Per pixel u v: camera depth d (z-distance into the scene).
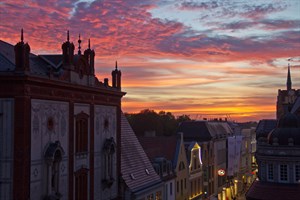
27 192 25.39
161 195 49.84
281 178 54.31
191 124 84.25
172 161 59.03
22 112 25.23
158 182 48.34
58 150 28.36
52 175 28.34
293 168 53.56
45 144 27.62
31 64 30.34
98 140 35.84
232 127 117.38
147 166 48.62
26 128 25.42
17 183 25.12
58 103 29.28
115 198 39.19
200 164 72.81
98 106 35.78
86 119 33.56
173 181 56.53
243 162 116.75
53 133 28.61
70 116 30.84
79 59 32.25
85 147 33.47
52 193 28.03
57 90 29.11
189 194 65.25
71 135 30.89
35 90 26.48
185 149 67.25
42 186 27.22
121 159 43.41
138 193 41.47
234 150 95.88
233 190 101.50
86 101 33.47
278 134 55.06
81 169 32.50
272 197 53.25
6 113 25.41
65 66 30.75
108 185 37.03
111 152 37.47
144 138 62.66
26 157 25.34
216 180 85.38
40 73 28.67
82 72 32.97
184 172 62.47
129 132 49.12
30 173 25.86
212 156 82.19
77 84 31.25
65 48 30.81
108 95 37.69
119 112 40.28
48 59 33.53
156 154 59.25
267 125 83.94
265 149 55.53
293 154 53.41
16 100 25.27
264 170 56.12
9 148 25.34
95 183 35.19
